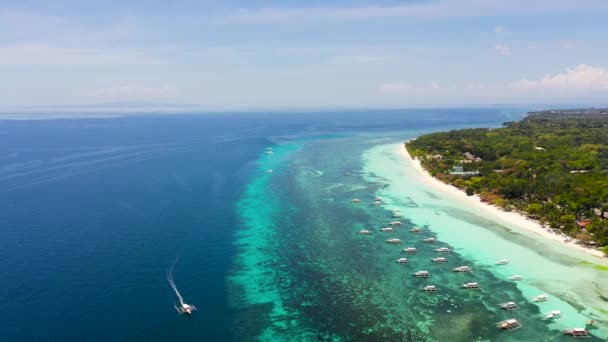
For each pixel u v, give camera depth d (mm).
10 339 65438
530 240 104312
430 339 66875
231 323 71250
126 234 109938
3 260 92812
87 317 71750
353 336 67938
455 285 83438
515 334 67625
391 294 80562
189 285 83562
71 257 95000
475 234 109312
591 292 79500
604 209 111688
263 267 92062
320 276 87938
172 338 67000
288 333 68750
